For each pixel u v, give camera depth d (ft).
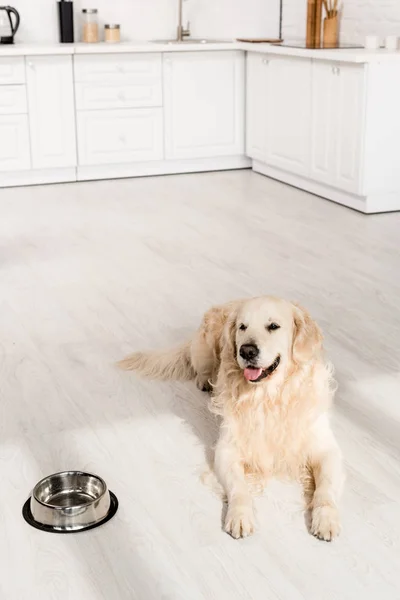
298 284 12.15
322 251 13.78
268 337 6.68
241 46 19.61
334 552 6.15
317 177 17.52
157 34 21.24
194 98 19.90
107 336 10.30
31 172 19.19
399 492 6.94
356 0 18.93
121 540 6.29
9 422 8.15
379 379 9.09
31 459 7.46
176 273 12.66
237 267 12.94
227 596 5.67
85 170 19.63
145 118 19.61
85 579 5.85
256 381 6.66
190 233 14.89
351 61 15.43
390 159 16.02
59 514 6.40
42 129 18.85
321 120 17.04
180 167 20.44
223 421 7.22
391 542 6.27
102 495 6.55
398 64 15.48
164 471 7.27
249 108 20.13
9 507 6.72
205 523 6.51
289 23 21.43
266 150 19.57
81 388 8.89
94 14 19.88
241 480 6.77
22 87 18.42
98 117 19.22
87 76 18.86
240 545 6.23
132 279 12.39
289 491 6.93
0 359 9.61
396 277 12.46
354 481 7.09
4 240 14.47
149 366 9.21
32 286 12.10
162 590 5.73
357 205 16.55
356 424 8.09
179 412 8.36
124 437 7.86
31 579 5.86
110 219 15.92
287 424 6.93
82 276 12.53
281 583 5.80
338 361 9.53
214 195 17.95
